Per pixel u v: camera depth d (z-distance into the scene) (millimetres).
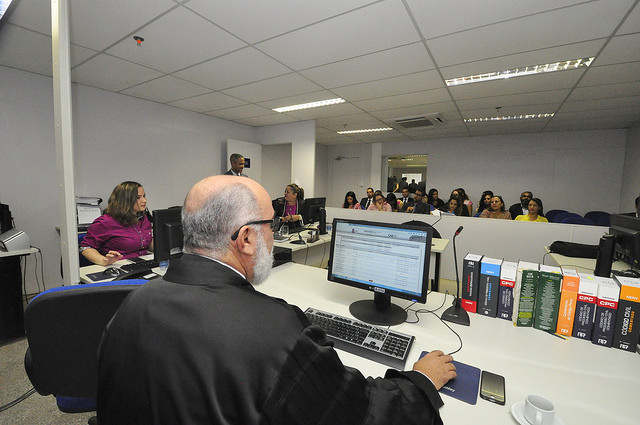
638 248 1599
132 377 460
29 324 833
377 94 3494
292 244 2645
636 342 966
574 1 1688
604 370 879
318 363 472
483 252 3260
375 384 613
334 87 3270
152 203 3990
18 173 2881
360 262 1240
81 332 878
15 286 2121
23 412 1534
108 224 2012
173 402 424
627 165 5004
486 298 1215
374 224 1218
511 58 2453
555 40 2133
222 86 3277
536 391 788
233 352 434
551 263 2975
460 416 694
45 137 3016
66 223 1294
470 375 835
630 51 2264
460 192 5879
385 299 1255
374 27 2020
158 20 1961
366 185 7789
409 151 7199
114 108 3541
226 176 641
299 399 436
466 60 2512
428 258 1084
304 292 1434
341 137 6785
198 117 4535
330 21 1954
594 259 2389
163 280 554
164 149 4094
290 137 5199
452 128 5484
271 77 2986
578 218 3557
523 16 1854
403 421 561
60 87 1245
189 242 600
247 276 633
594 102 3617
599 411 720
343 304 1301
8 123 2807
